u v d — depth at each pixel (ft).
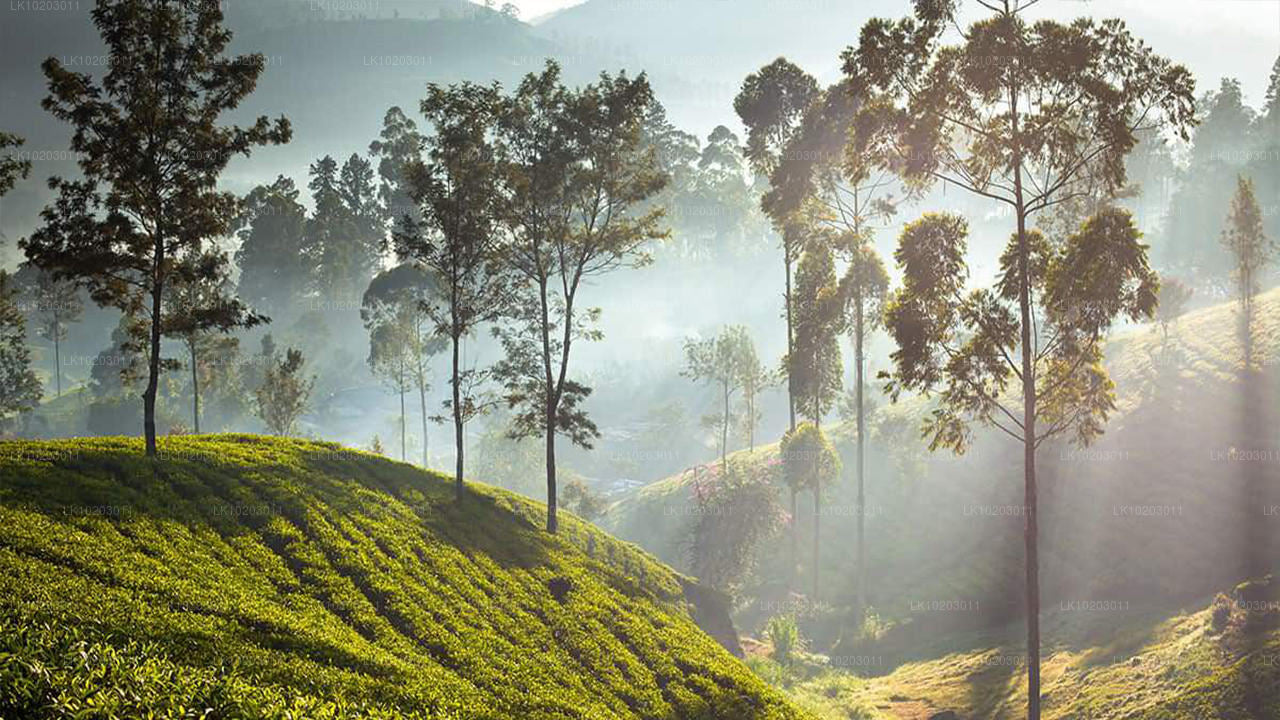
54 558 77.20
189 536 99.04
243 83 127.65
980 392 111.96
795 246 220.02
